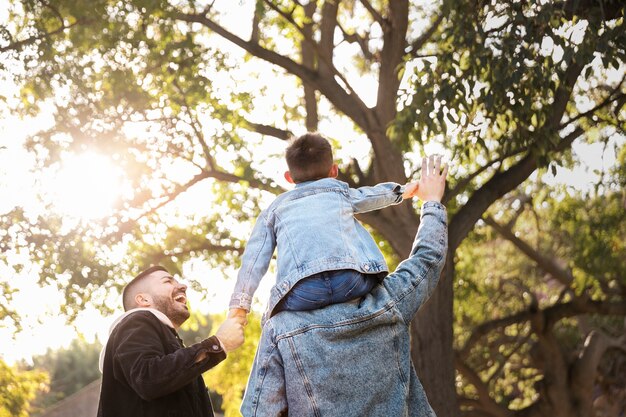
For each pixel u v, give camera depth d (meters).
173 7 12.49
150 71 12.96
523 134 10.73
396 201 4.14
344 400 3.56
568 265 18.45
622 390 20.88
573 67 11.44
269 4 12.91
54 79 12.39
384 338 3.68
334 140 15.49
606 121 12.22
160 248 15.70
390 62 13.55
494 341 19.53
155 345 4.01
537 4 9.39
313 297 3.64
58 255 13.34
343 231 3.80
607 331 21.31
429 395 12.83
